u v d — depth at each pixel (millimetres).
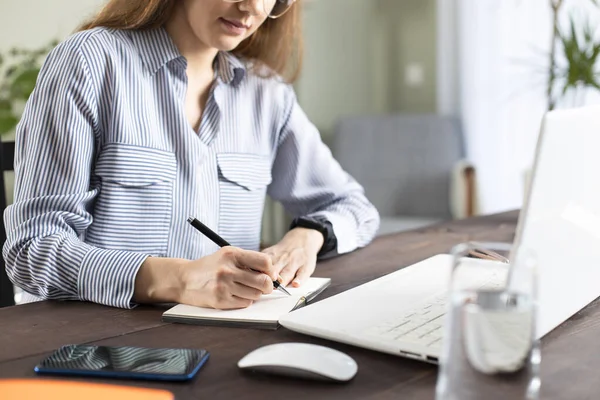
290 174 1650
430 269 1221
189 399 725
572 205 889
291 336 920
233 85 1524
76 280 1109
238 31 1345
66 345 875
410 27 4551
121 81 1330
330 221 1435
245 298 1017
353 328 891
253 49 1583
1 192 1485
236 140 1510
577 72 3080
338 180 1660
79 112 1264
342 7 4684
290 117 1645
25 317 1021
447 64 4297
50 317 1021
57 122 1240
